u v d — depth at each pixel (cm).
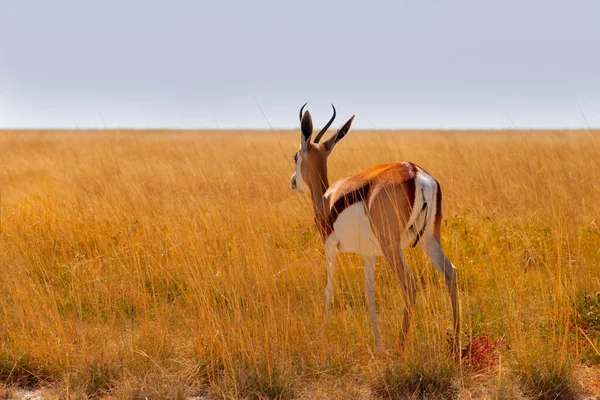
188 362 1920
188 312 2252
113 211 3381
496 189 3816
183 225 2983
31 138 12681
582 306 2178
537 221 3209
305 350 1923
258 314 1962
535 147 5256
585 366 1878
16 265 2612
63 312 2388
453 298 1884
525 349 1839
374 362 1862
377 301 2408
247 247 2391
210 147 7706
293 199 3850
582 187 3622
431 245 1972
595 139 5519
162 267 2586
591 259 2656
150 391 1767
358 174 2125
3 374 1911
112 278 2584
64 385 1822
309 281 2406
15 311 2169
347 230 2033
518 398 1684
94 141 11150
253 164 5428
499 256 2752
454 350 1841
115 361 1900
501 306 2238
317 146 2394
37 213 3488
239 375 1802
